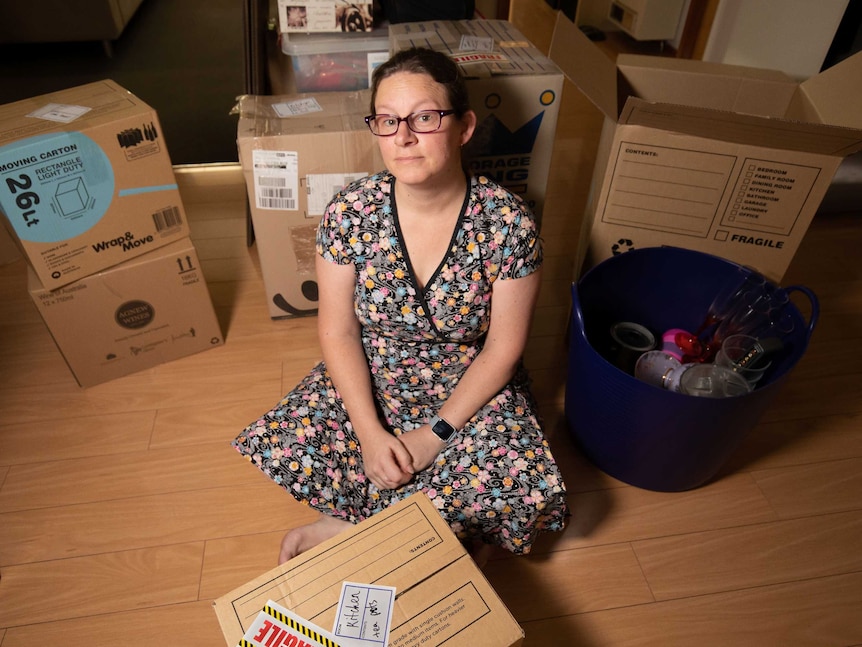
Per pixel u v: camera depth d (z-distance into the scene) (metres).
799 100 1.62
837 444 1.59
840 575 1.33
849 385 1.73
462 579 0.85
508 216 1.13
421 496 0.94
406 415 1.34
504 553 1.36
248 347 1.81
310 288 1.83
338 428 1.28
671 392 1.17
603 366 1.24
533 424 1.22
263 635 0.79
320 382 1.34
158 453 1.54
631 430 1.30
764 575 1.33
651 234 1.49
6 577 1.30
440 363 1.27
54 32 3.24
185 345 1.75
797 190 1.35
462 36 1.60
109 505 1.43
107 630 1.22
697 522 1.42
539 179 1.63
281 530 1.39
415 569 0.85
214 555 1.34
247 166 1.54
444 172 1.06
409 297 1.17
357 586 0.84
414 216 1.12
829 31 2.36
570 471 1.52
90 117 1.36
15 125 1.33
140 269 1.55
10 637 1.21
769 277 1.50
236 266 2.09
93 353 1.62
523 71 1.45
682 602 1.29
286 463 1.23
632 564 1.34
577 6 3.78
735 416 1.20
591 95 1.31
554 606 1.28
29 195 1.31
